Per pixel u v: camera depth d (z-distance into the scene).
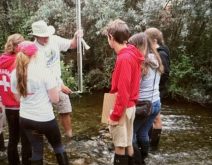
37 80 3.54
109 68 7.90
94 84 7.98
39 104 3.59
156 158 4.70
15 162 4.27
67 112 5.20
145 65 3.99
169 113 6.58
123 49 3.47
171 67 7.49
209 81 7.41
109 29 3.50
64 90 5.12
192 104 7.15
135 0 7.87
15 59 3.73
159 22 7.51
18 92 3.62
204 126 5.97
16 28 9.08
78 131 5.61
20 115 3.70
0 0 9.37
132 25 7.52
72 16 7.84
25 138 4.07
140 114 3.96
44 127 3.63
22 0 9.16
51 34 4.63
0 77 3.96
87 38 7.93
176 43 7.65
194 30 7.56
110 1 7.59
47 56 4.54
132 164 3.90
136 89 3.63
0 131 4.62
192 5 7.22
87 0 7.71
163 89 4.68
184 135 5.54
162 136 5.47
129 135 3.72
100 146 5.08
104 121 3.67
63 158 3.87
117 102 3.45
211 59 7.53
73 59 8.12
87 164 4.54
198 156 4.80
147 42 4.10
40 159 3.81
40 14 8.09
